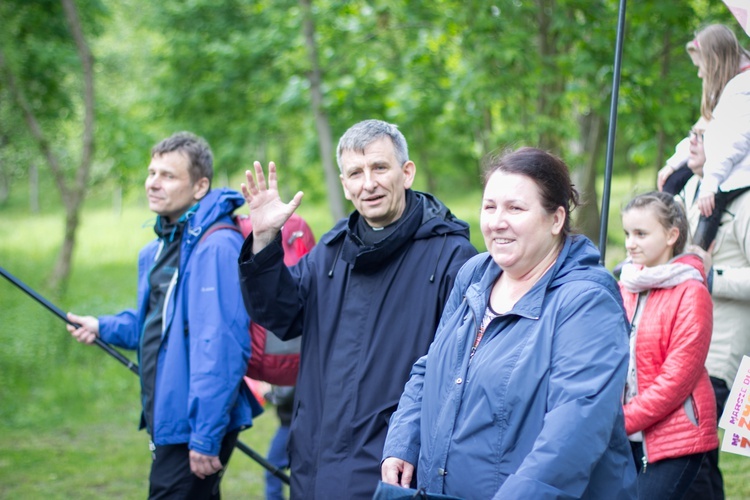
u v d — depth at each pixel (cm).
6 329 944
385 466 257
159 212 386
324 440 308
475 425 228
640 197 339
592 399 214
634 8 877
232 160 1433
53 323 940
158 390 370
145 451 673
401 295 312
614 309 226
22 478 608
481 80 947
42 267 1639
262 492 575
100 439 710
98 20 1488
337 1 1145
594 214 1060
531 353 225
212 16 1453
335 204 1202
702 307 320
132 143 1346
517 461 223
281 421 492
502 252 235
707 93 369
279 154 1778
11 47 1227
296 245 413
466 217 2053
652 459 321
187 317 371
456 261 311
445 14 1039
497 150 257
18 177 1870
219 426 356
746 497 509
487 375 229
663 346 323
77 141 1875
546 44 993
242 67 1338
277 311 316
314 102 1197
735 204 365
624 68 877
